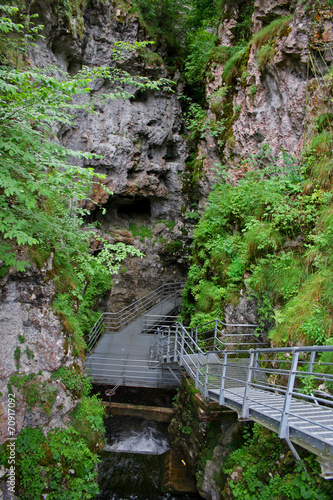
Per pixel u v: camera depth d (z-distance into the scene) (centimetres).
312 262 632
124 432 948
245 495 512
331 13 736
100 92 1334
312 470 441
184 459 837
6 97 500
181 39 1599
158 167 1522
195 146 1506
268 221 770
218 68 1184
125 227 1628
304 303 580
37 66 978
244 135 1008
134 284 1582
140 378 1059
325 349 338
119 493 779
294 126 826
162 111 1486
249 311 773
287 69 827
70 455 623
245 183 889
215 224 997
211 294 891
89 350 1127
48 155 538
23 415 618
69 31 1073
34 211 650
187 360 820
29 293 636
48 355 648
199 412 675
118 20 1267
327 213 635
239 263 832
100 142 1334
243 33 1165
